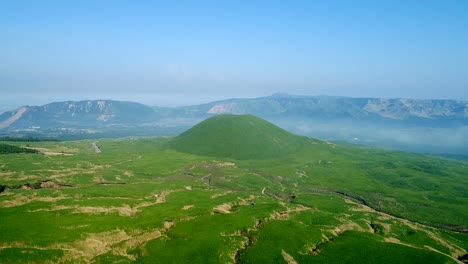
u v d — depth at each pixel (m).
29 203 149.62
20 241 107.69
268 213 152.88
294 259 111.12
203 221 137.62
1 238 108.38
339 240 128.38
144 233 123.88
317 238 127.00
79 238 112.69
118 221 130.00
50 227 120.50
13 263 94.00
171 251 109.62
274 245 117.81
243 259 109.81
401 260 112.31
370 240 129.12
